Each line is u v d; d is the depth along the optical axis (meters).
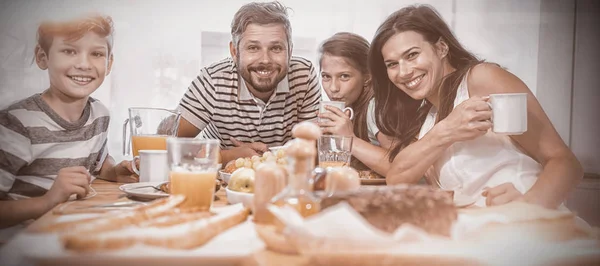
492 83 1.71
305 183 0.87
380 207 0.80
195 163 1.04
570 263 0.74
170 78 2.08
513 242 0.78
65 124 1.67
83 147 1.69
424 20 1.84
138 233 0.74
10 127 1.56
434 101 1.87
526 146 1.65
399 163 1.66
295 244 0.71
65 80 1.75
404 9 1.89
